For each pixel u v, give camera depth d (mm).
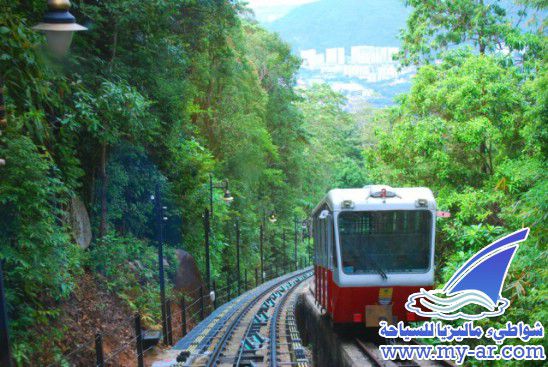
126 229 24953
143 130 21344
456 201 22672
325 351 17625
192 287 26844
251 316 25656
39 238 11977
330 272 15414
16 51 11828
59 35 7801
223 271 44219
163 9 20922
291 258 71688
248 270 50594
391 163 27578
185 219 32062
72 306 14875
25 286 11789
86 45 18328
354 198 14984
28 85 12742
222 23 32000
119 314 17250
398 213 14844
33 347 11414
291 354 16172
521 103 22484
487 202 20812
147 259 23031
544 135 14719
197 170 32188
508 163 20484
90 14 18484
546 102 14500
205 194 33000
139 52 21766
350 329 16172
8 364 7254
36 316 12031
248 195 52156
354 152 106062
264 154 53438
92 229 20828
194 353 15867
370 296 14664
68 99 17297
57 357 11562
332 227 15039
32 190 11789
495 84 22391
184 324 20141
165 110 25688
